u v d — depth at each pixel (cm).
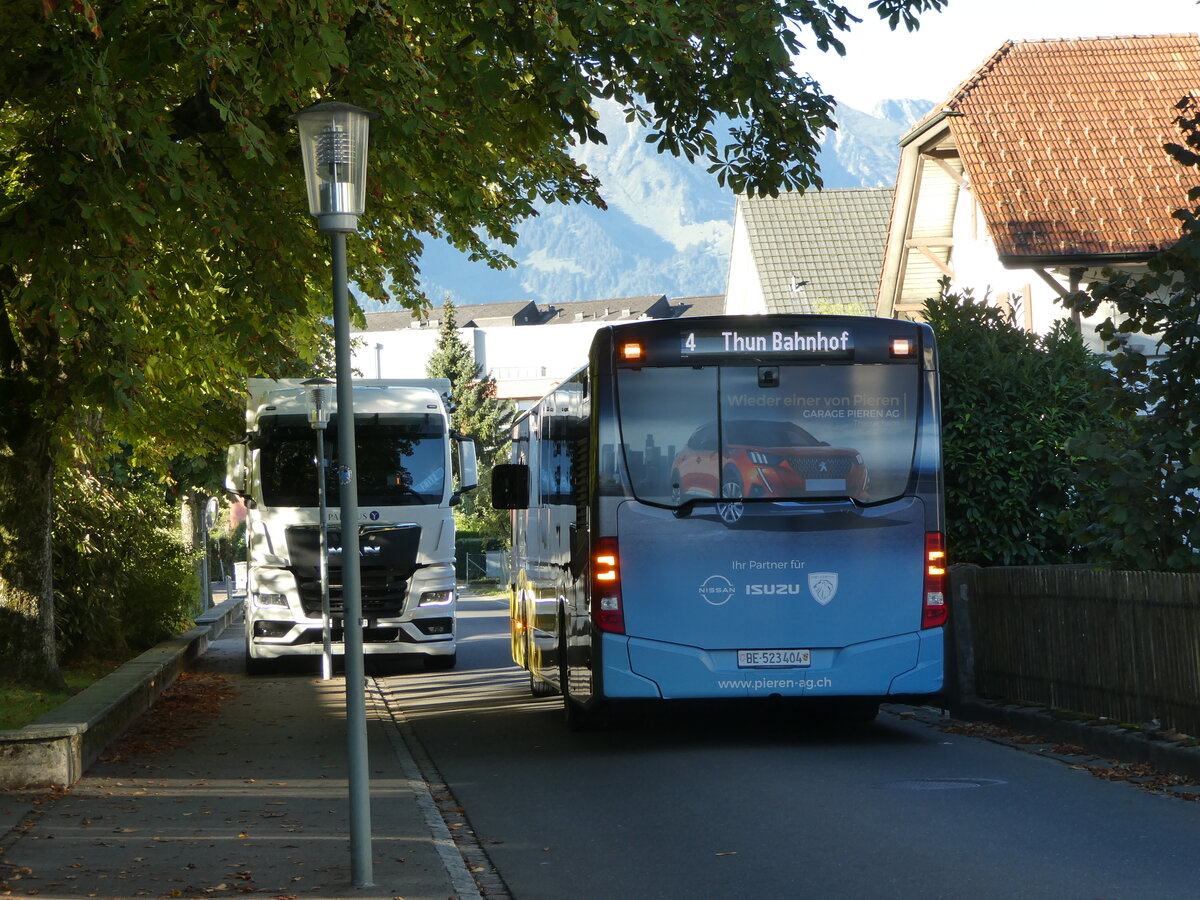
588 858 941
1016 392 1870
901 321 1433
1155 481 1405
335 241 864
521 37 1509
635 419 1408
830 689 1400
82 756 1297
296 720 1781
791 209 6981
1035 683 1518
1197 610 1207
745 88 1677
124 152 1398
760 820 1049
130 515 2516
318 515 2550
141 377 1552
